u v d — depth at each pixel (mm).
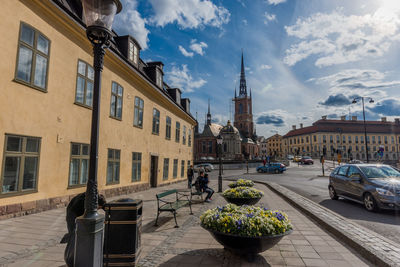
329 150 99938
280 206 9531
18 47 7191
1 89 6711
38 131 7898
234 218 4227
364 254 4469
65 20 8867
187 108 27047
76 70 9680
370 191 8625
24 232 5781
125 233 3824
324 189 15398
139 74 14094
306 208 8359
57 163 8664
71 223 3658
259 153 117688
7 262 4129
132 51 14359
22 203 7289
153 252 4664
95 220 2938
